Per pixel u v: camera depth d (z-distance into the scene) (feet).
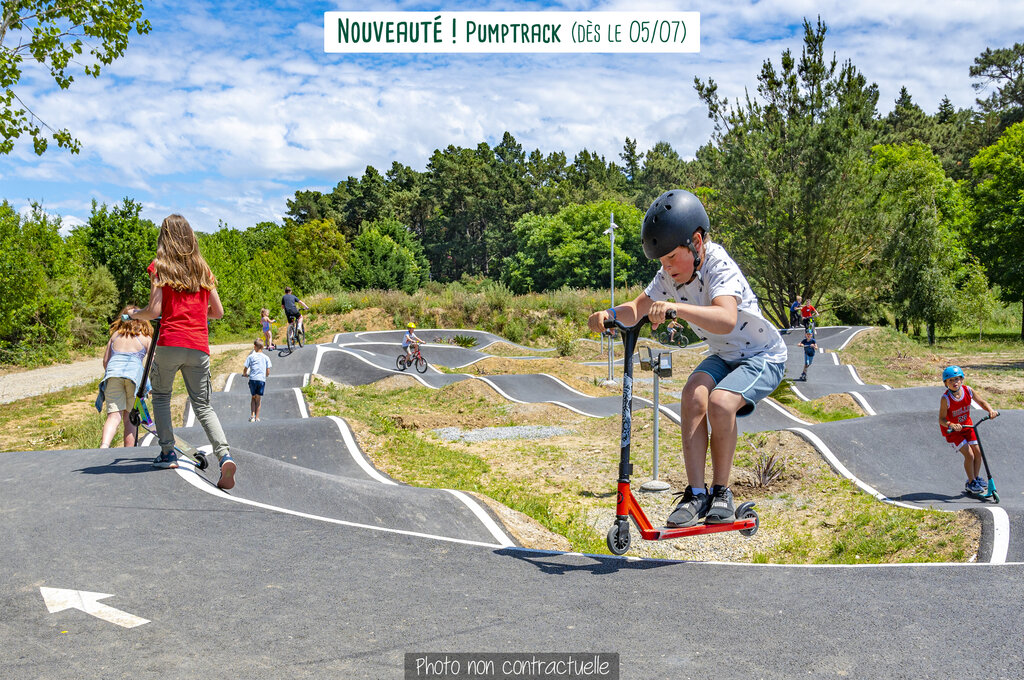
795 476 29.76
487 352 106.11
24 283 86.17
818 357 86.84
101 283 110.22
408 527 19.76
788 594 11.38
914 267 121.70
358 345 92.38
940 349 111.04
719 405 10.33
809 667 8.77
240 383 65.77
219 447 17.02
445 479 33.04
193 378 16.74
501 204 302.45
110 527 14.58
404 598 11.27
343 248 231.91
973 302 123.24
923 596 11.09
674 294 11.34
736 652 9.23
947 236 131.03
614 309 11.42
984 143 210.79
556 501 29.50
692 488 10.70
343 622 10.28
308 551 13.64
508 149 354.74
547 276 235.20
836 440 32.37
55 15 49.93
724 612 10.63
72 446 39.86
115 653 9.25
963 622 10.01
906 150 156.56
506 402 57.41
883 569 12.57
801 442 32.83
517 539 20.83
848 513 24.93
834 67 107.96
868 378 75.05
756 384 10.63
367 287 225.76
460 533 20.18
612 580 12.21
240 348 99.81
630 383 11.03
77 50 51.13
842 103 106.11
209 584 11.76
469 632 9.94
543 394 62.39
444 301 127.44
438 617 10.50
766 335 10.89
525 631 9.96
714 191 114.52
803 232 104.47
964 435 26.11
